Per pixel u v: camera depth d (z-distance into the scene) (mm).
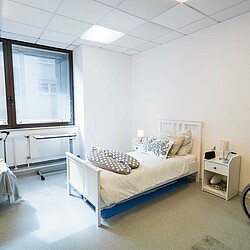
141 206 2568
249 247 1813
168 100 3871
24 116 3934
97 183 2115
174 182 3297
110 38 3609
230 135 2949
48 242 1898
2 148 3549
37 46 3939
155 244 1864
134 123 4781
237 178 2834
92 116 4211
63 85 4383
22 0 2328
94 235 1999
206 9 2549
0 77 3621
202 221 2227
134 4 2422
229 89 2914
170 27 3105
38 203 2670
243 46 2715
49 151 4039
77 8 2516
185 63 3500
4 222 2225
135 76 4645
